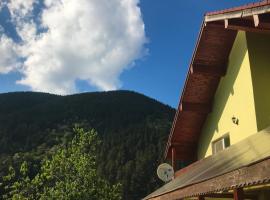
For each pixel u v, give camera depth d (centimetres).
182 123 1784
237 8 1052
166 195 1074
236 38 1423
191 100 1680
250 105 1284
